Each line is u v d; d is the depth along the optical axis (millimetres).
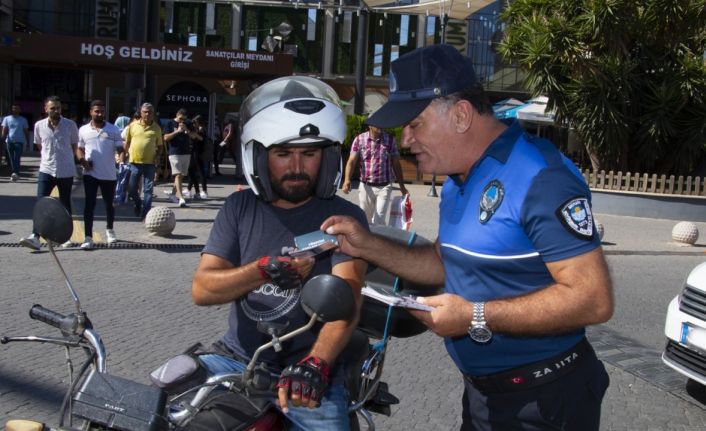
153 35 25188
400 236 3422
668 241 15359
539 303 2510
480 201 2709
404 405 5492
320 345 2768
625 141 21312
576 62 20766
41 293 7953
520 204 2588
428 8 35312
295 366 2600
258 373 2592
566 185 2553
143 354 6176
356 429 3127
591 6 20531
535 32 21203
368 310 3227
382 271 3311
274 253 3010
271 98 2961
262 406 2713
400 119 2744
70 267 9352
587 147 22078
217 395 2701
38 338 2734
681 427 5480
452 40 37562
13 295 7793
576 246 2500
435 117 2750
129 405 2443
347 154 24203
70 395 2561
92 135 10547
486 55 37781
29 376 5547
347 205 3125
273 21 36906
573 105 21594
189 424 2592
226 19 36719
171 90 30469
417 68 2754
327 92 3062
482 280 2719
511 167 2650
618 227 17625
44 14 34438
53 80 34031
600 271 2504
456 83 2732
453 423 5227
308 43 37094
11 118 19375
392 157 11328
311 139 2914
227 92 31125
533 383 2754
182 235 12133
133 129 13625
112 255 10297
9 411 4918
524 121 25859
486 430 2895
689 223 15164
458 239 2781
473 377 2904
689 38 22016
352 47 37094
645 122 21312
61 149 10453
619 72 20828
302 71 37219
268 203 3061
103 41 22766
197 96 30656
